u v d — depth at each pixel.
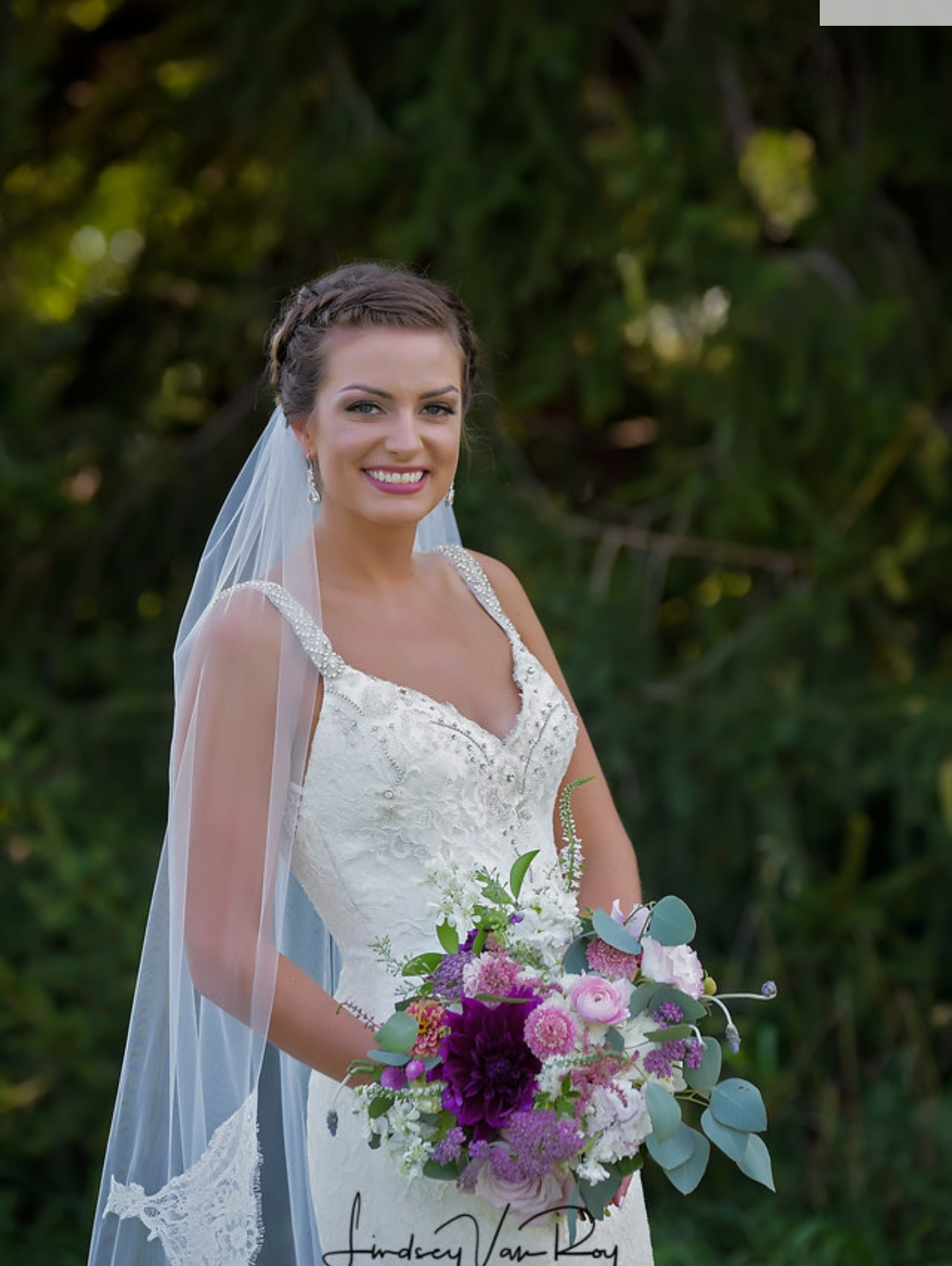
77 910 8.02
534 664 4.32
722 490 8.63
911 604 9.23
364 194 9.08
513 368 9.20
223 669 3.93
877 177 8.94
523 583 8.57
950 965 8.56
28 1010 7.66
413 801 3.92
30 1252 7.61
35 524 9.10
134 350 9.98
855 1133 7.91
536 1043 3.45
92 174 9.96
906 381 8.88
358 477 4.04
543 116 8.58
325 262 9.68
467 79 8.55
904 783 8.23
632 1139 3.48
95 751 8.81
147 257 9.99
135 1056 4.22
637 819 8.47
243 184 9.78
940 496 8.71
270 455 4.29
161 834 8.69
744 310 8.19
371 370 4.02
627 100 9.36
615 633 8.59
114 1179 4.16
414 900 3.92
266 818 3.86
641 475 9.86
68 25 9.70
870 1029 8.48
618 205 8.62
